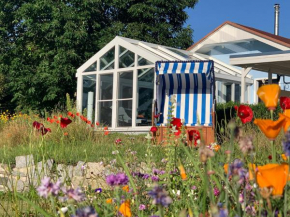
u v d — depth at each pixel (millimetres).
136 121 17812
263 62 14375
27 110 25422
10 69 26016
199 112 13609
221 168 2008
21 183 5414
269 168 1331
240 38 22844
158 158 4555
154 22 29422
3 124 15961
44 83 24984
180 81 13766
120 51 18484
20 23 27516
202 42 24031
